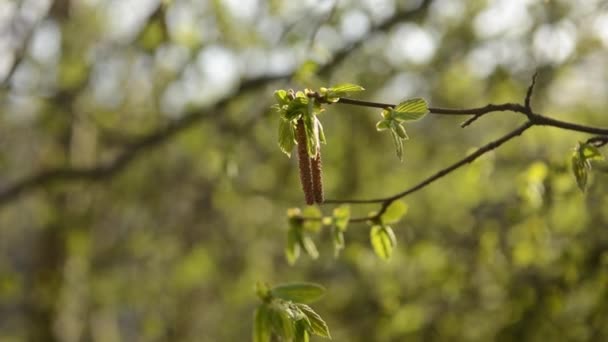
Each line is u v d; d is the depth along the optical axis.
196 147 10.95
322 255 10.82
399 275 9.80
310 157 3.40
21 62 10.94
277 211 13.24
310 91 3.40
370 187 12.09
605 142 3.98
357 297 10.75
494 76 10.49
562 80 10.80
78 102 11.76
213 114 10.61
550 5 9.74
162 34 10.18
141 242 14.05
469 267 9.08
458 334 9.08
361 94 11.52
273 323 3.71
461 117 12.30
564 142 9.97
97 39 11.41
